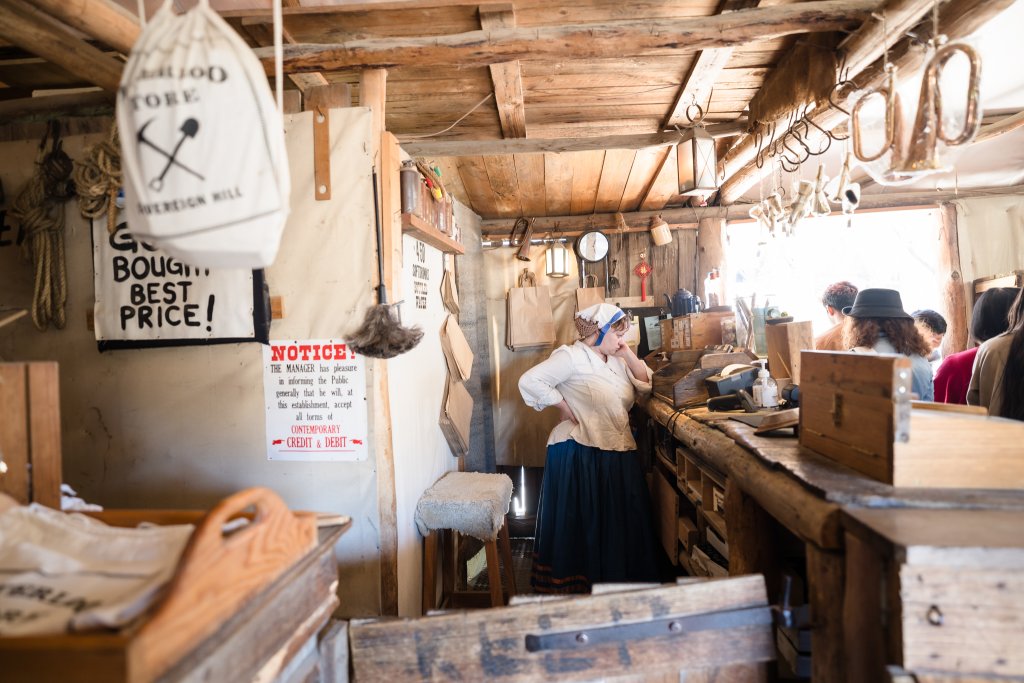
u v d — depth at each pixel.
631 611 1.26
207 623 0.81
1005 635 0.92
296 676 1.12
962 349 4.32
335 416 2.03
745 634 1.27
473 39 2.03
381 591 2.03
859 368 1.34
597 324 3.13
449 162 3.47
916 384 2.30
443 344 2.95
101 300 2.06
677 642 1.26
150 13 1.99
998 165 3.88
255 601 0.93
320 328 2.03
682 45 2.04
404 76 2.55
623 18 2.15
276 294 2.04
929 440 1.21
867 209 4.48
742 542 1.68
